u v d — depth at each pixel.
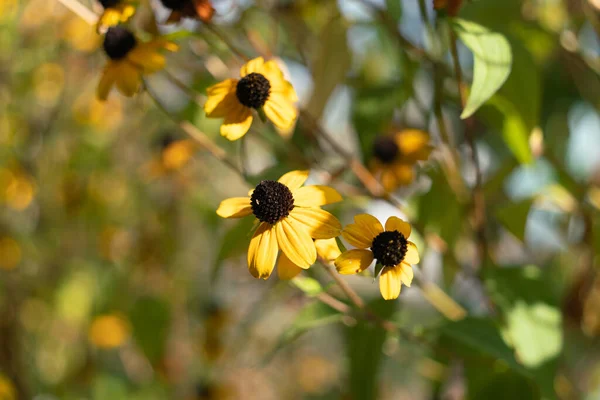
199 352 0.87
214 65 0.60
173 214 0.87
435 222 0.60
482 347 0.51
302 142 0.61
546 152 0.62
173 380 0.85
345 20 0.62
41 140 0.91
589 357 0.82
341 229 0.47
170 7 0.53
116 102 0.92
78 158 0.91
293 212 0.48
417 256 0.47
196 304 0.90
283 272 0.48
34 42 0.88
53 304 0.93
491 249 0.64
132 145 0.95
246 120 0.50
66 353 0.96
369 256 0.46
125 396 0.91
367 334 0.57
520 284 0.55
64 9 0.86
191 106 0.62
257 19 0.68
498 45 0.47
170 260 0.87
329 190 0.49
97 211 0.92
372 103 0.60
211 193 0.91
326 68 0.61
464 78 0.59
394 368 1.01
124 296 0.84
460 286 0.67
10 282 0.90
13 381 0.87
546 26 0.62
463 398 0.58
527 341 0.54
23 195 0.87
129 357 0.92
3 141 0.87
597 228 0.62
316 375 1.13
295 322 0.54
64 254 0.93
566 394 0.64
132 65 0.53
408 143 0.61
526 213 0.58
